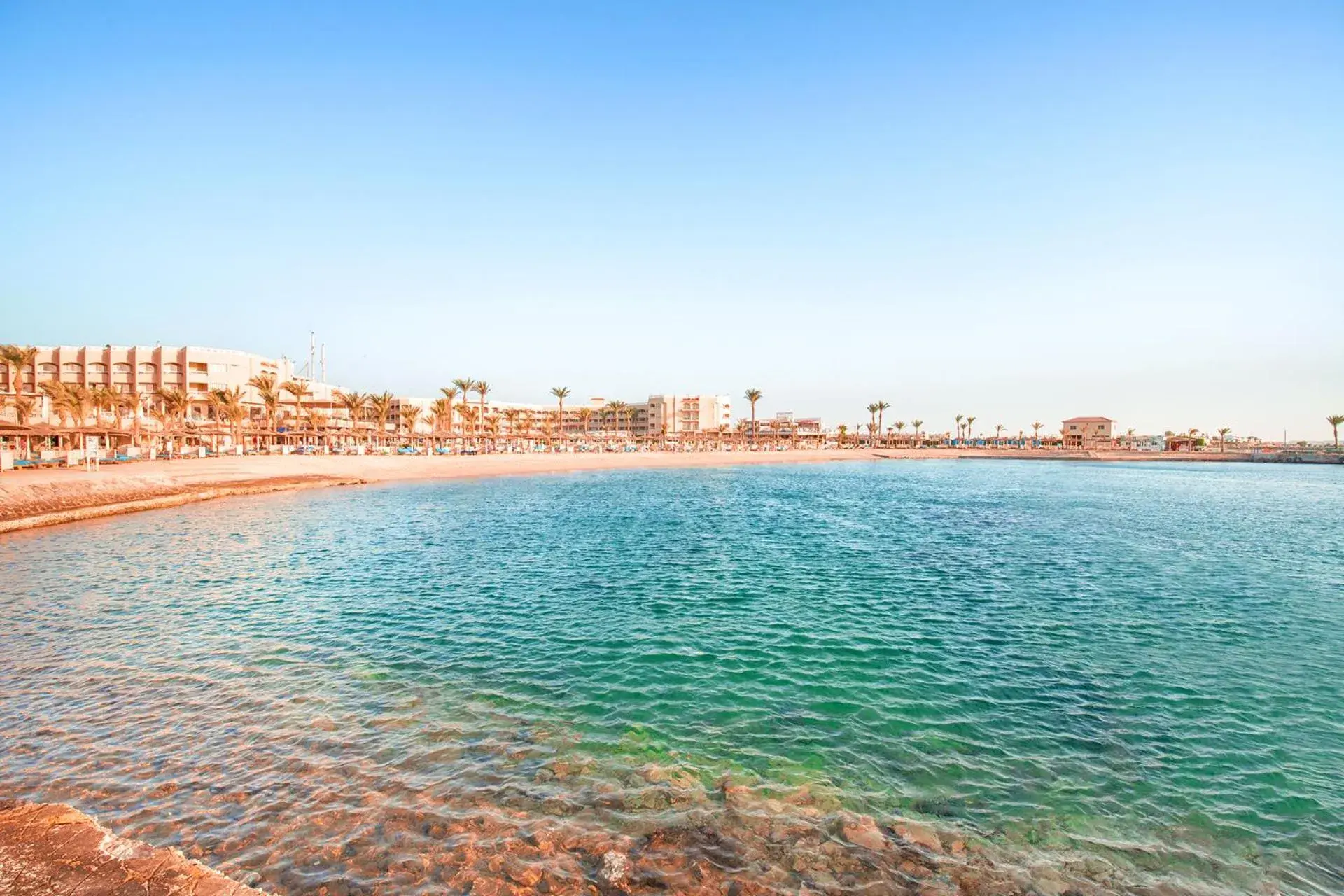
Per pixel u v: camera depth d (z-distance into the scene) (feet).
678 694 40.42
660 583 70.23
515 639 50.72
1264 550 93.25
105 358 324.80
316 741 33.55
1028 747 33.96
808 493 191.01
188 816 26.89
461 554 87.15
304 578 71.56
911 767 31.83
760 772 31.17
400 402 479.82
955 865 24.59
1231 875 24.43
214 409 304.30
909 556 86.53
